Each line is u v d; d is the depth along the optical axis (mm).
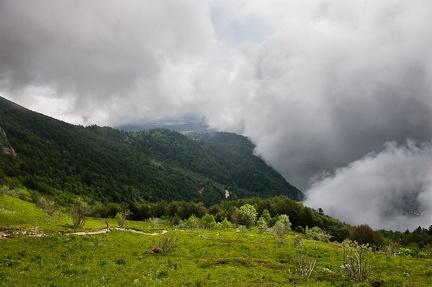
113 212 176375
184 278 22531
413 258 42188
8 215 54531
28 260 26719
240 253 39344
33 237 38562
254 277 25188
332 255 39938
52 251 31719
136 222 139375
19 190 140750
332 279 26219
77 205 61062
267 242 51719
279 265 31172
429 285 24656
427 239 162125
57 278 20719
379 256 41094
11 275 20516
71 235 42281
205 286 20672
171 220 141625
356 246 29922
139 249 37062
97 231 54688
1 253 28531
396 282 24359
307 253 40656
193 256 34844
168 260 29391
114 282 20594
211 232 68875
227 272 26156
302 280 25375
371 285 23594
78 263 26703
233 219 111812
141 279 21719
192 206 178875
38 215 64375
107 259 29094
